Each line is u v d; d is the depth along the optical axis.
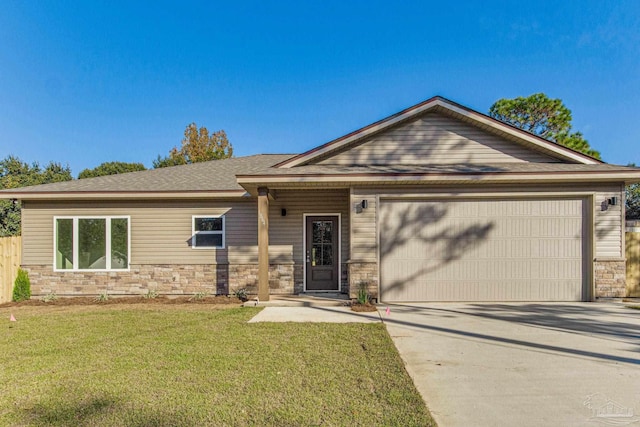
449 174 8.04
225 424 3.00
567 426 3.04
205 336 5.75
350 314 7.43
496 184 8.58
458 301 8.66
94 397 3.52
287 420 3.06
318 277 10.40
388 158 9.51
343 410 3.25
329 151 9.45
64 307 8.76
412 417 3.12
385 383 3.86
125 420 3.08
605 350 5.08
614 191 8.46
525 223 8.67
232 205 10.47
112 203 10.48
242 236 10.41
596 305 8.15
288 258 10.38
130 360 4.61
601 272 8.45
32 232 10.35
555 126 24.91
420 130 9.54
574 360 4.68
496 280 8.67
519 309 7.84
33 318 7.28
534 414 3.24
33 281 10.27
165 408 3.28
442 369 4.36
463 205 8.73
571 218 8.61
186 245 10.45
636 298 9.34
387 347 5.13
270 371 4.20
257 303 8.56
